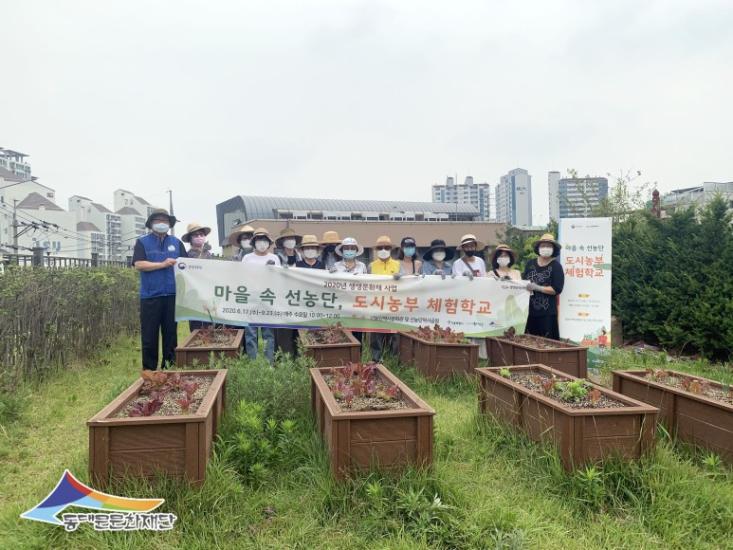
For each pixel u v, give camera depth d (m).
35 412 5.18
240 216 41.50
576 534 3.11
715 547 3.03
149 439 3.18
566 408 3.64
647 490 3.41
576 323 7.26
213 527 2.99
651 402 4.66
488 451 4.15
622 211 13.03
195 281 6.72
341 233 33.41
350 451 3.37
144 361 6.53
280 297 6.95
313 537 3.00
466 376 6.25
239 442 3.74
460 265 7.84
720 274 7.77
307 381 4.69
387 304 7.15
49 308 6.60
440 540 2.92
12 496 3.52
